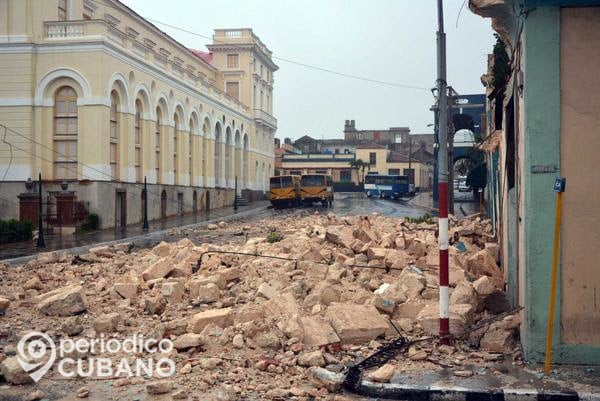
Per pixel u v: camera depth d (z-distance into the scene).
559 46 7.69
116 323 9.16
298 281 10.84
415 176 103.94
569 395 6.56
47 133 34.12
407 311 9.45
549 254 7.66
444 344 8.32
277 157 105.94
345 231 15.80
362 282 11.38
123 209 36.62
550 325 7.52
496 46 12.72
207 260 13.54
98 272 13.74
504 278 12.41
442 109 8.81
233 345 8.09
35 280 12.22
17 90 33.94
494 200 19.34
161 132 43.84
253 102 71.88
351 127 130.25
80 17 39.25
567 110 7.70
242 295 10.59
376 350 8.19
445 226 8.43
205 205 53.94
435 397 6.73
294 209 55.12
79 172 33.75
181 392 6.55
